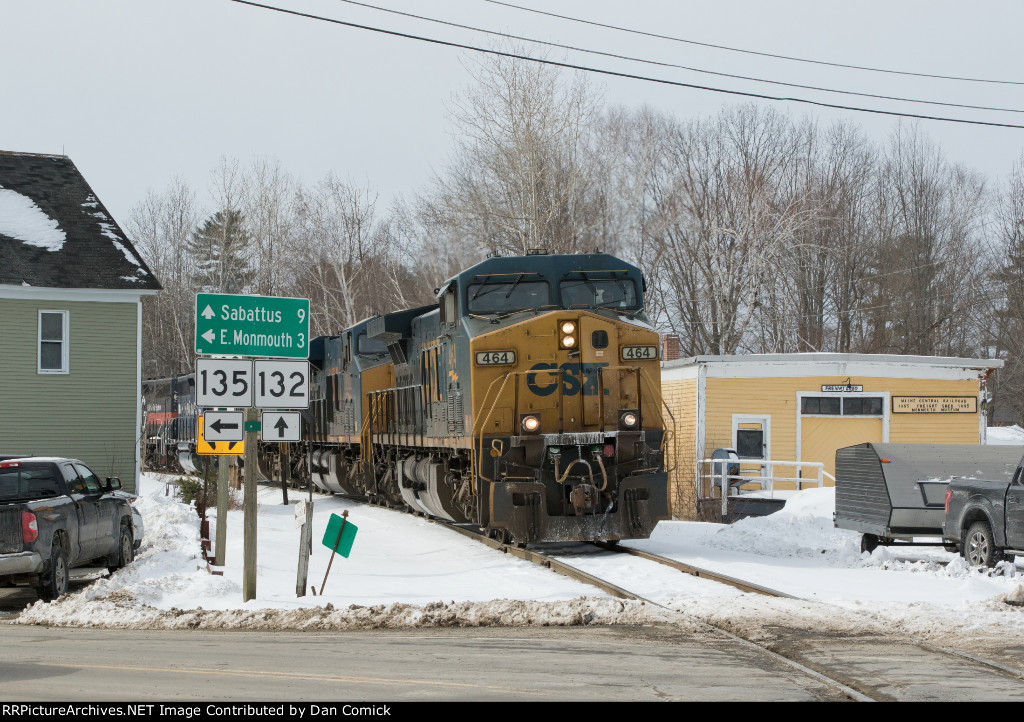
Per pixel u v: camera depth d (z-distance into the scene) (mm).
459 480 24109
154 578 18750
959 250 68188
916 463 22266
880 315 66188
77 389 34625
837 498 24422
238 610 15211
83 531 19250
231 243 72312
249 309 17641
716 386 36812
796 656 11602
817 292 66188
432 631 13758
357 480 35219
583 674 10781
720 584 17094
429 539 24844
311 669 11227
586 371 21516
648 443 21562
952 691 9875
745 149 65688
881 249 67062
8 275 33531
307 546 16984
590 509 20828
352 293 67062
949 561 20641
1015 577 18375
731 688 10047
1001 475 21828
